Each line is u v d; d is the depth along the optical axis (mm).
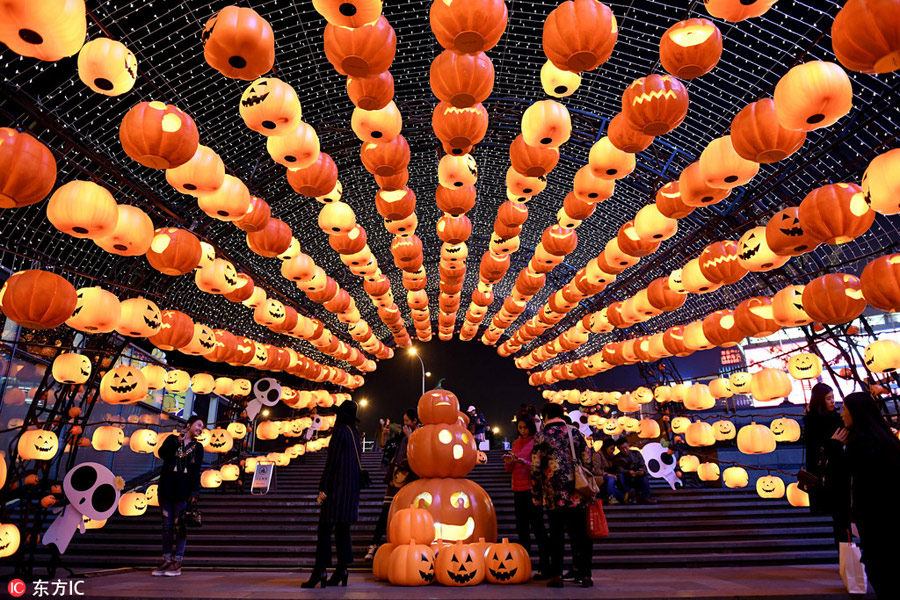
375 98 4602
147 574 6914
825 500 5172
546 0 7871
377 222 14938
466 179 6148
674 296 8227
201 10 6859
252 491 12055
